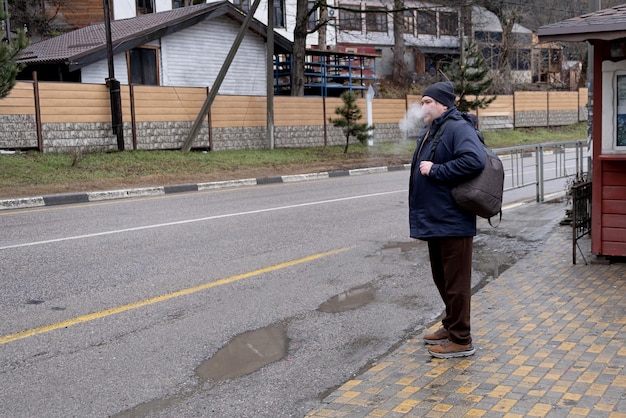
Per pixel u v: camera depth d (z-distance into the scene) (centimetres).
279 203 1323
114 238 930
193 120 2233
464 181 428
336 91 3347
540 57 4875
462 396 386
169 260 795
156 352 499
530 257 768
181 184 1661
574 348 457
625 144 684
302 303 628
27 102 1802
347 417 369
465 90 3033
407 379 418
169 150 2156
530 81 4831
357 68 3441
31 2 3127
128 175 1761
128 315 586
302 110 2606
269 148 2441
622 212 693
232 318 581
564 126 3903
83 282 692
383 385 411
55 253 829
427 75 4234
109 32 1991
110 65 1992
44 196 1366
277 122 2512
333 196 1444
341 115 2639
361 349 505
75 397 420
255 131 2441
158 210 1224
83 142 1936
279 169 2084
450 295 449
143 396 422
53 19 3139
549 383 397
